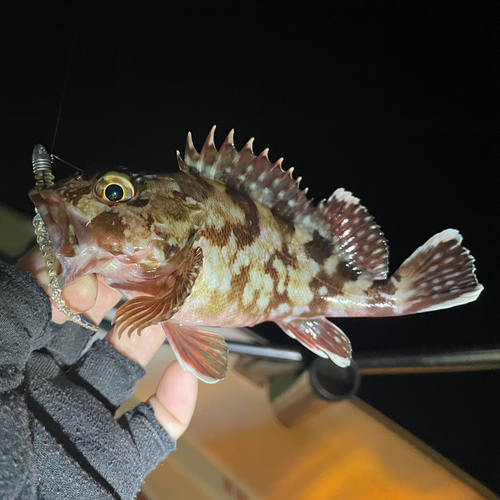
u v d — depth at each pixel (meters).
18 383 0.17
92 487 0.17
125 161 0.46
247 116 0.51
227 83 0.52
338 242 0.24
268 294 0.22
